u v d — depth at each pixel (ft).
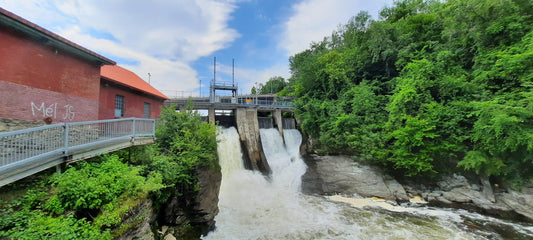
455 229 40.91
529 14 45.75
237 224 43.06
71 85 31.17
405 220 44.98
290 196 60.18
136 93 53.31
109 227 19.49
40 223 15.39
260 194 58.65
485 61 47.78
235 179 62.75
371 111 64.64
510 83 44.68
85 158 23.89
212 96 143.84
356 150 64.49
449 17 60.03
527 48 41.73
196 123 46.24
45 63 27.55
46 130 20.34
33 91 26.04
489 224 42.45
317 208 51.75
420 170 56.13
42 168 18.97
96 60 35.35
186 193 39.14
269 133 86.22
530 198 43.57
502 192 48.14
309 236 38.81
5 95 23.12
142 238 22.98
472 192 50.55
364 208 51.70
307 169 72.28
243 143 77.36
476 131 46.68
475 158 46.21
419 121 49.96
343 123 65.72
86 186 19.10
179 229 36.37
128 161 32.12
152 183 26.35
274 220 45.09
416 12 89.45
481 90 48.67
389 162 61.21
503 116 38.09
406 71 63.52
